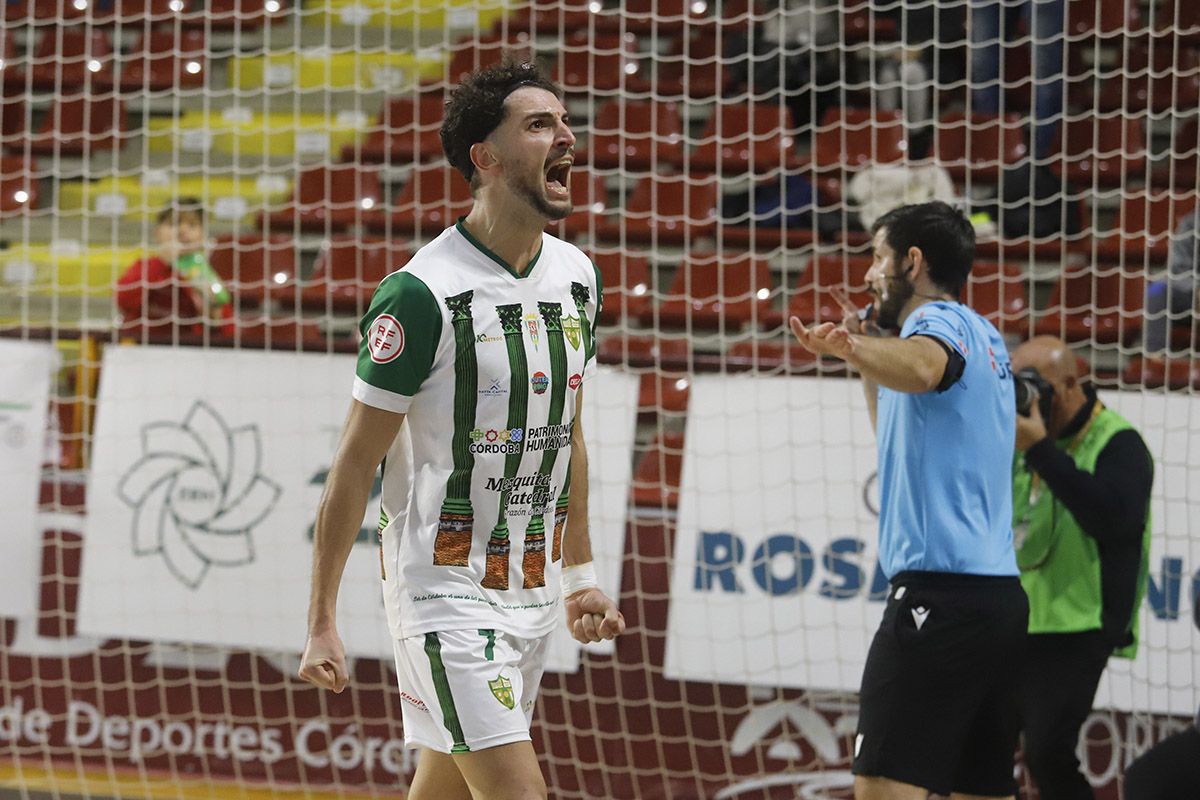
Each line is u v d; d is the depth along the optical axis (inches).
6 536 815.7
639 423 813.2
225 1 1397.6
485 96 395.9
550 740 762.8
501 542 407.8
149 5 1366.9
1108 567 584.4
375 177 1221.7
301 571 791.7
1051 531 597.6
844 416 757.9
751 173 981.2
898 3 1168.8
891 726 497.7
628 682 757.3
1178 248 916.6
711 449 768.9
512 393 399.2
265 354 813.9
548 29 1320.1
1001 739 530.3
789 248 1084.5
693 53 1277.1
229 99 1323.8
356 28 1250.0
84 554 811.4
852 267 1034.7
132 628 803.4
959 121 1139.3
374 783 776.9
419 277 392.2
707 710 749.3
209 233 1210.0
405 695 419.5
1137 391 744.3
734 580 754.2
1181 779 436.8
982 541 498.0
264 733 788.0
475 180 402.6
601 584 762.8
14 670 810.8
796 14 1171.3
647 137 1202.6
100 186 1275.8
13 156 1301.7
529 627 414.3
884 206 1005.8
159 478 812.6
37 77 1333.7
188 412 815.7
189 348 821.9
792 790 737.6
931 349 479.8
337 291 1077.8
